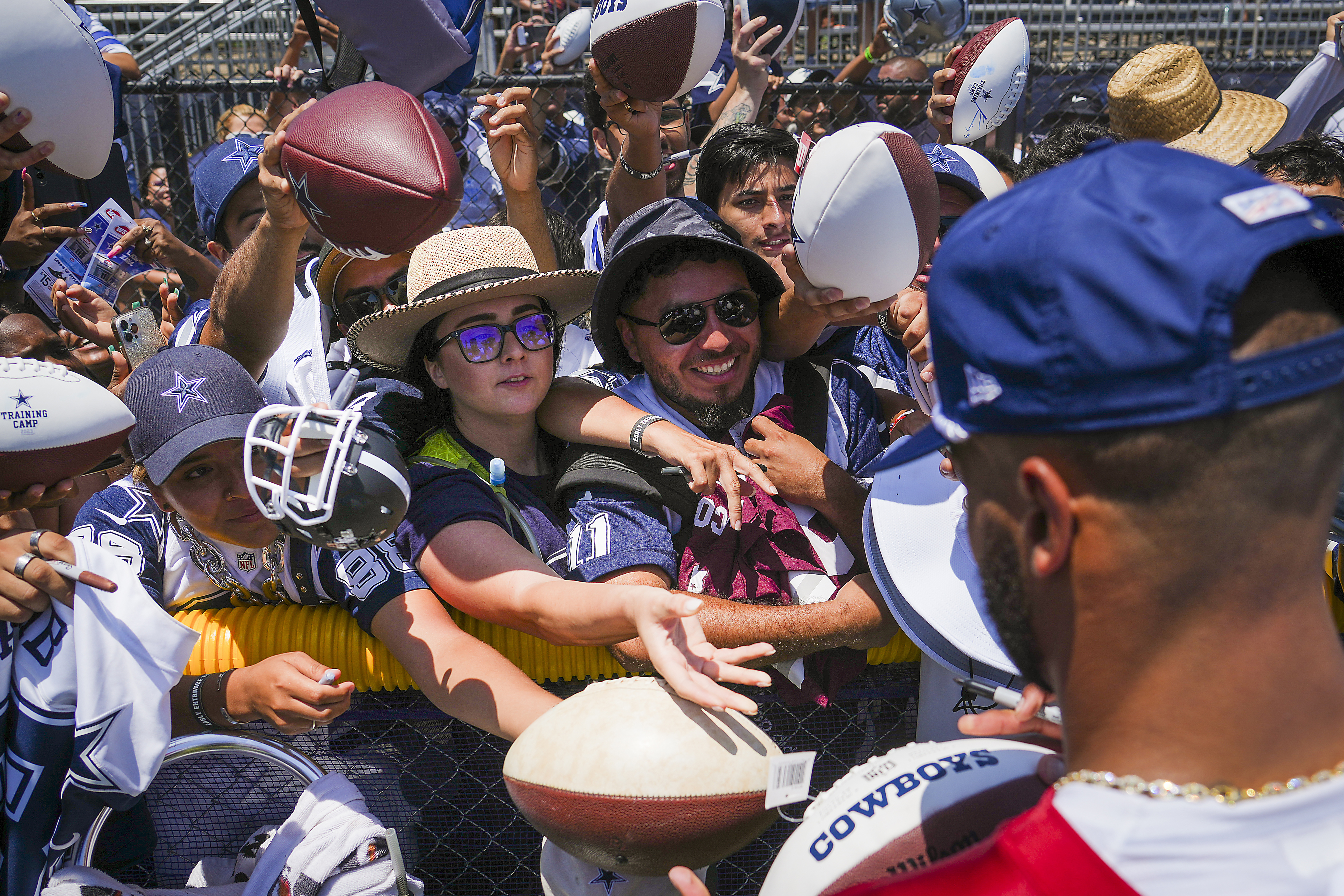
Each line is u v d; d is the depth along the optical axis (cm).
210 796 211
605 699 158
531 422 232
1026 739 146
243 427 187
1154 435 70
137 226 283
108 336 262
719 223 233
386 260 265
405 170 187
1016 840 80
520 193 266
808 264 212
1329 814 72
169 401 188
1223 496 71
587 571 204
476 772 223
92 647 173
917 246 204
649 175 290
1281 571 73
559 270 279
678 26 260
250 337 229
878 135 201
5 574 171
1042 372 73
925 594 194
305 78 381
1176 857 73
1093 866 75
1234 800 73
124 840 202
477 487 212
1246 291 70
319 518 165
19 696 173
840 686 215
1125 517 73
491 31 536
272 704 186
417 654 195
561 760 152
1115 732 78
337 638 209
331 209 190
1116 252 71
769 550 219
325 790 189
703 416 233
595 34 270
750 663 203
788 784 149
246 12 532
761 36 362
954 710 218
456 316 212
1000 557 85
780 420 235
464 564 197
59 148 227
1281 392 68
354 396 242
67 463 169
